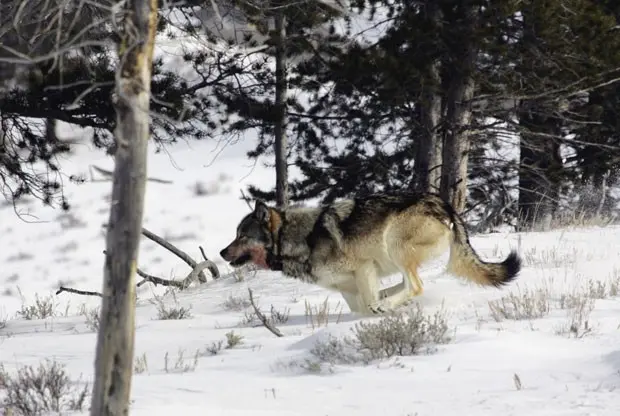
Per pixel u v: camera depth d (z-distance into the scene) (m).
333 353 15.25
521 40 35.56
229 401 12.42
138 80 9.42
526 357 14.48
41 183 37.03
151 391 13.09
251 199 48.75
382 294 21.31
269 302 25.03
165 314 24.12
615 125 43.72
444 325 16.36
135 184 9.45
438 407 11.59
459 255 21.02
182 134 35.81
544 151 43.16
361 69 35.22
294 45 35.16
